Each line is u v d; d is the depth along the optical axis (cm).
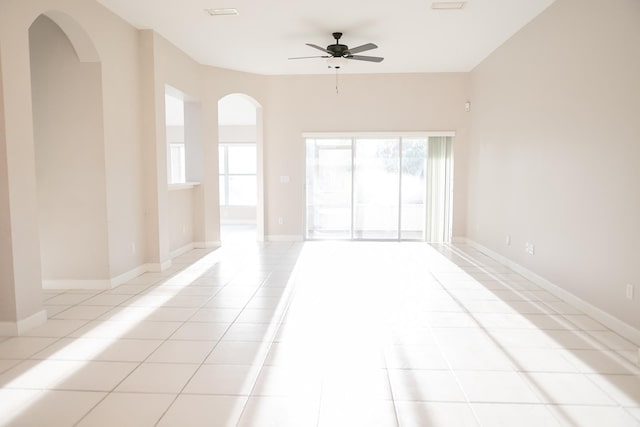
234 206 1262
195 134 764
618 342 346
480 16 521
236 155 1277
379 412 247
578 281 428
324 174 863
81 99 481
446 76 814
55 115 485
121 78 521
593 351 329
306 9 500
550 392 269
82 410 249
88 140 485
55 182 493
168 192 678
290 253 732
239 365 306
